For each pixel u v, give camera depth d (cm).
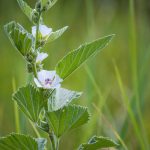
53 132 85
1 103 158
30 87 83
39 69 84
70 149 135
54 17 215
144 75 135
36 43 83
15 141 84
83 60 83
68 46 203
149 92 156
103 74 173
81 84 168
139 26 206
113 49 211
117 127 140
